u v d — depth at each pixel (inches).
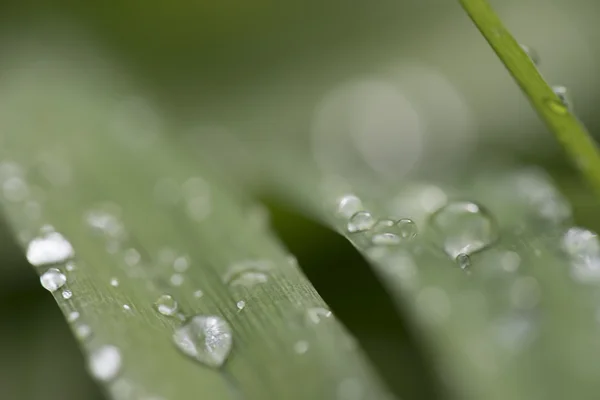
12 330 3.2
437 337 2.9
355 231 2.8
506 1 4.0
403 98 4.1
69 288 2.6
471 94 3.9
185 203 3.1
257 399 2.6
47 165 3.2
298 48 4.2
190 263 2.8
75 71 3.9
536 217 3.1
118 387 2.5
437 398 2.9
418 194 3.3
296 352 2.6
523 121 3.7
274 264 2.8
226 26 4.1
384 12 4.2
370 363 3.0
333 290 3.1
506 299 2.9
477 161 3.6
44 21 4.1
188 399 2.5
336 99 4.1
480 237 2.8
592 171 2.7
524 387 2.8
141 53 4.0
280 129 3.9
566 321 2.8
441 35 4.1
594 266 2.9
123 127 3.4
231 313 2.6
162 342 2.6
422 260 2.9
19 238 2.9
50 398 3.1
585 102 3.6
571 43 3.8
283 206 3.2
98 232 2.9
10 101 3.6
